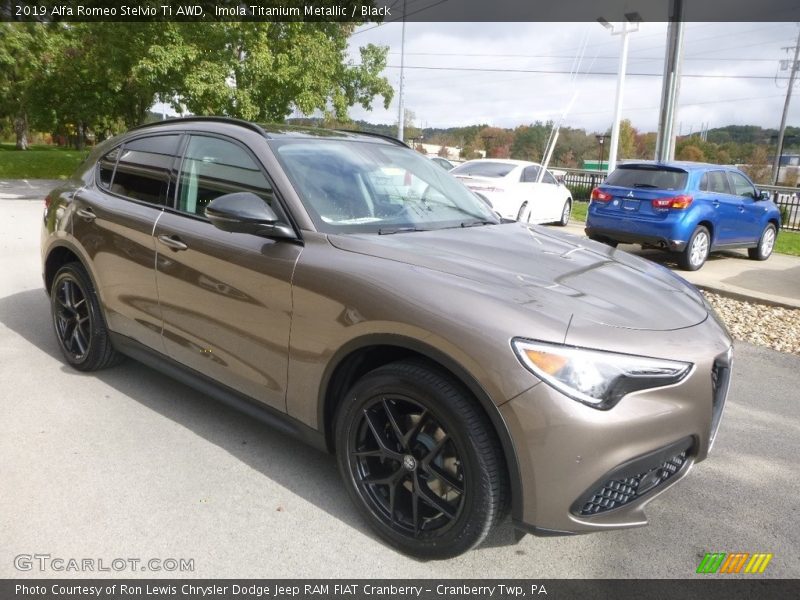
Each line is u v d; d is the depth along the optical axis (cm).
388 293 239
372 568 239
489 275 246
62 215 416
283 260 274
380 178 334
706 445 245
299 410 276
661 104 1263
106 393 387
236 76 1806
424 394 228
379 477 257
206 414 364
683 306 262
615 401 210
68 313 425
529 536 265
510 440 210
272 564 239
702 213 909
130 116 2662
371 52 2117
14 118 4816
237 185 311
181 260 320
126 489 284
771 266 1017
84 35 1941
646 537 268
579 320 221
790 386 464
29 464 301
